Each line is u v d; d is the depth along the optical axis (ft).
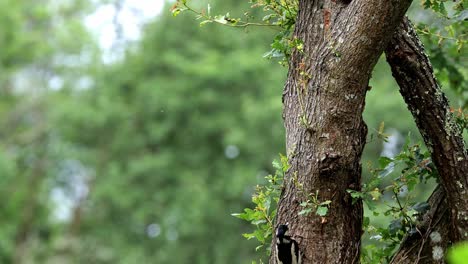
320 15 16.72
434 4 19.12
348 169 16.40
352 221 16.57
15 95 99.55
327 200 16.29
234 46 77.20
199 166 76.74
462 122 17.69
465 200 16.74
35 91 98.84
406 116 61.00
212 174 76.28
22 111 97.50
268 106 70.74
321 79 16.40
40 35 98.68
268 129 71.67
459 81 25.17
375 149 57.16
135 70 80.89
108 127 81.97
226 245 72.59
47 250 85.30
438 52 24.43
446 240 17.10
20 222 88.38
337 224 16.35
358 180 16.67
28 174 91.35
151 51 79.87
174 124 76.89
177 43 79.41
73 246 83.10
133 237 79.77
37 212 89.81
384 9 15.97
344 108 16.30
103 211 81.97
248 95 74.90
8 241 80.02
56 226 90.89
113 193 77.56
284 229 16.38
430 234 17.24
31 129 96.27
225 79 74.18
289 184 16.62
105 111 80.48
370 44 16.12
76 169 90.53
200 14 18.39
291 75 17.17
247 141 71.41
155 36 80.02
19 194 89.25
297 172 16.49
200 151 77.20
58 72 98.78
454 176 16.84
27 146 92.89
